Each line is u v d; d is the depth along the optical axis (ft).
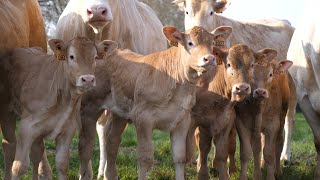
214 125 40.98
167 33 37.65
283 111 46.01
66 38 42.73
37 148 38.19
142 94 38.22
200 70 36.76
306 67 42.73
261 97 40.27
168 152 55.88
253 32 55.01
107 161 42.50
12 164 39.29
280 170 46.73
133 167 49.14
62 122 36.52
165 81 38.01
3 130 39.09
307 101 43.68
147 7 50.26
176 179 39.01
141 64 39.19
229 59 39.65
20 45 41.60
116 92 39.91
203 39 36.96
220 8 49.83
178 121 38.52
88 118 40.88
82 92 35.47
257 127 41.93
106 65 40.34
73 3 42.86
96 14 39.06
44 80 36.68
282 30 57.11
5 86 38.70
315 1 42.29
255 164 42.34
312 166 50.72
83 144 40.88
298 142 66.54
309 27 41.98
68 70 35.37
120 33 43.55
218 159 41.06
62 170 36.76
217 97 40.60
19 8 43.11
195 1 49.24
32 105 36.60
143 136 38.11
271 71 41.24
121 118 41.70
